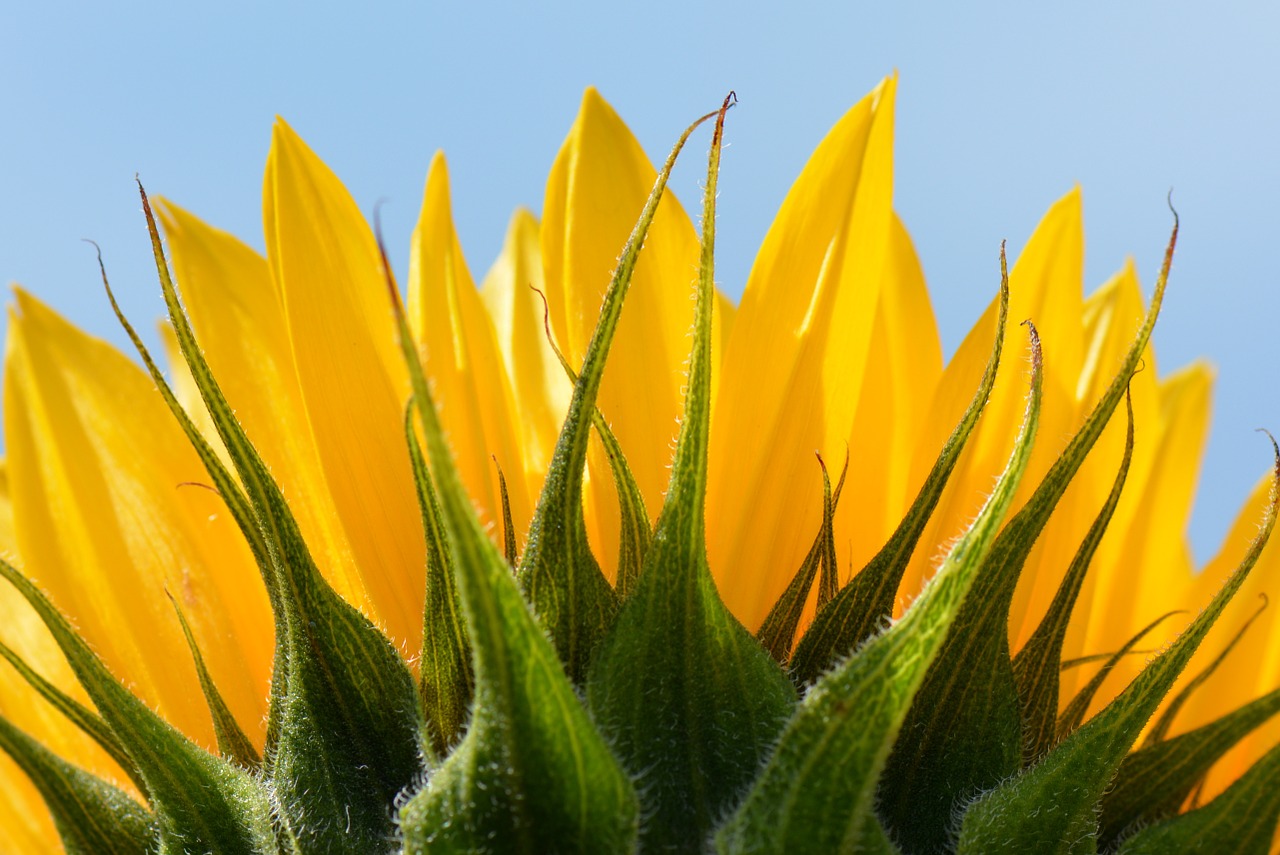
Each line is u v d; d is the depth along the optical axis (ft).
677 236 1.97
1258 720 1.86
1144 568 2.00
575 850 1.75
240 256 2.01
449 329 1.98
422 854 1.75
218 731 1.88
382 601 1.94
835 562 1.89
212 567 2.00
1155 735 1.90
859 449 1.99
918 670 1.74
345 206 1.96
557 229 1.98
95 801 1.84
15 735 1.83
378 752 1.84
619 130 1.99
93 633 1.99
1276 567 1.99
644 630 1.81
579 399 1.81
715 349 1.96
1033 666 1.86
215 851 1.83
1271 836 1.83
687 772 1.80
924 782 1.84
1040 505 1.83
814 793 1.74
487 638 1.74
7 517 2.04
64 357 2.02
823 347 1.96
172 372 2.03
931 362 2.01
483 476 1.97
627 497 1.83
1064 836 1.81
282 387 1.99
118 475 2.01
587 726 1.75
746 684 1.81
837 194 1.96
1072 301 1.99
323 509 1.97
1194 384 2.06
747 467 1.95
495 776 1.75
